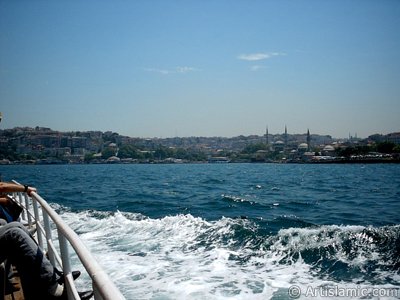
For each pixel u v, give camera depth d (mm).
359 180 47125
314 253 7965
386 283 6172
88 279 5828
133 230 10797
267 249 8445
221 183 40531
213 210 16922
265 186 35625
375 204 20328
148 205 18875
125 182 43094
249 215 15102
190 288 5879
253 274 6688
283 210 17250
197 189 31531
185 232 10297
